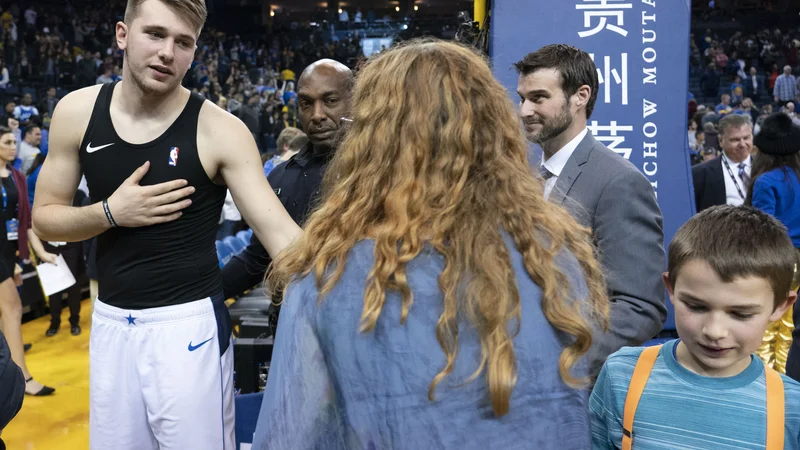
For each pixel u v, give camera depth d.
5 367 1.27
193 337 1.61
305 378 0.77
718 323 1.00
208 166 1.57
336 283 0.76
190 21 1.49
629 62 2.34
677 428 1.07
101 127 1.56
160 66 1.46
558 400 0.76
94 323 1.65
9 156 4.24
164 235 1.57
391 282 0.74
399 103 0.81
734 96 15.80
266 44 23.02
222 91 16.52
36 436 3.37
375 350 0.74
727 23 21.98
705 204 3.90
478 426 0.73
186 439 1.61
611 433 1.15
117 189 1.55
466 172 0.79
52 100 13.07
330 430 0.77
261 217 1.57
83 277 5.29
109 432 1.63
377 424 0.74
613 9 2.32
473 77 0.83
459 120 0.80
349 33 23.42
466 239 0.75
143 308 1.59
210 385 1.63
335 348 0.75
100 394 1.62
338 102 1.98
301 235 0.86
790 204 3.15
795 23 21.83
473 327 0.73
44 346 4.96
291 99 14.83
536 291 0.77
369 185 0.80
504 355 0.72
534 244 0.78
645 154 2.36
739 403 1.04
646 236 1.60
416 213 0.77
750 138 3.79
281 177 2.13
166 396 1.59
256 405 1.96
